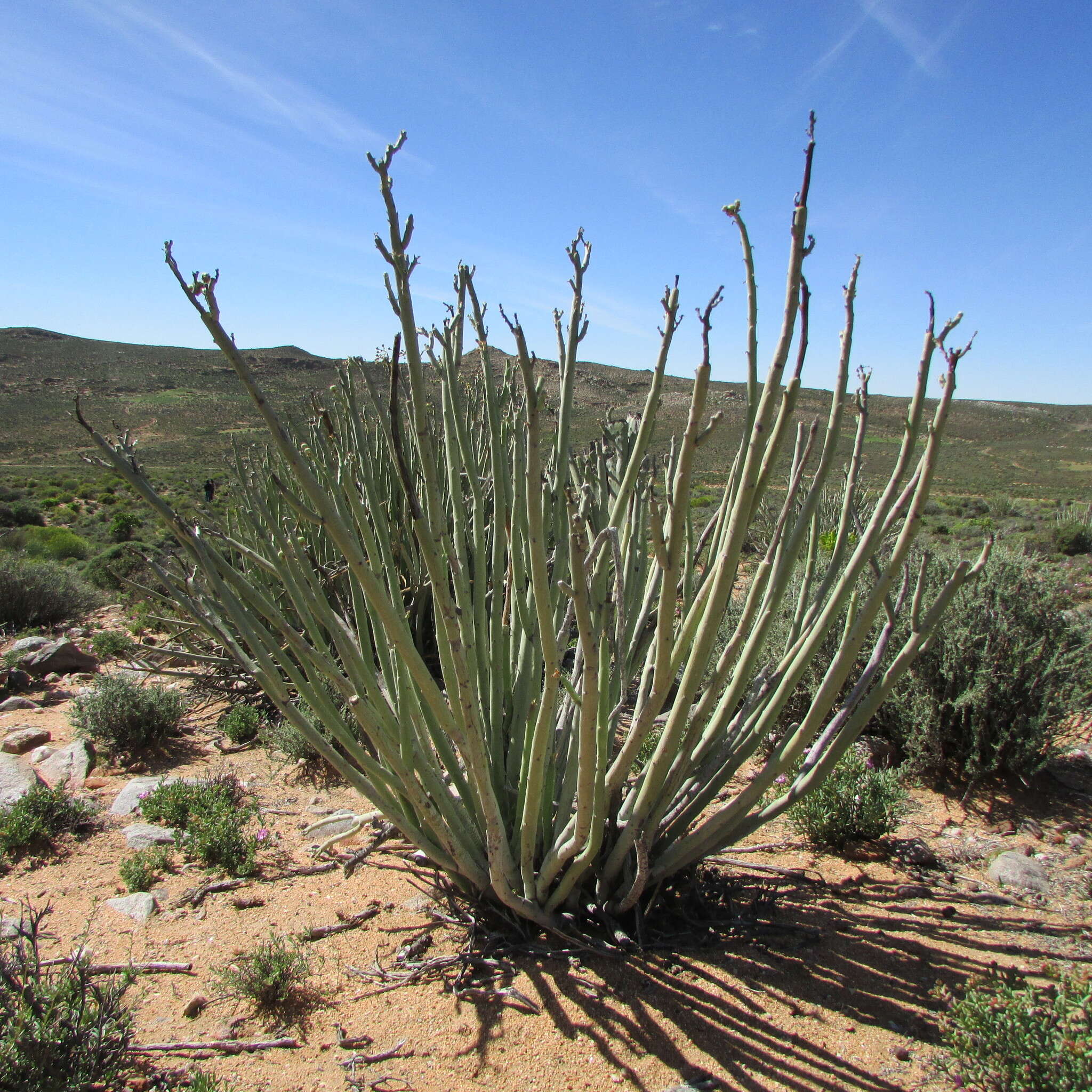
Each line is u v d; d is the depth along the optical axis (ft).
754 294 7.12
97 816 13.58
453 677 7.48
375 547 8.25
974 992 7.11
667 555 6.41
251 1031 7.98
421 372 7.02
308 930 9.66
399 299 6.53
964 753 13.78
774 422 8.20
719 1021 7.67
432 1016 7.97
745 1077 6.98
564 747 10.11
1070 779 13.94
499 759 9.27
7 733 18.01
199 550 7.54
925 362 6.97
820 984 8.27
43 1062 6.90
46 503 112.68
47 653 23.26
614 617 9.18
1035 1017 6.55
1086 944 9.04
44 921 10.22
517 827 8.66
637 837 8.30
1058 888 10.48
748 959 8.66
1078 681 13.76
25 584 31.35
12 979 7.47
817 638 8.00
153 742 16.92
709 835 8.43
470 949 8.77
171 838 12.56
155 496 7.38
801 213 6.14
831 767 8.56
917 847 11.49
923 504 7.03
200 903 10.59
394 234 6.24
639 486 10.11
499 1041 7.53
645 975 8.34
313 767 15.58
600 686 7.52
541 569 6.57
